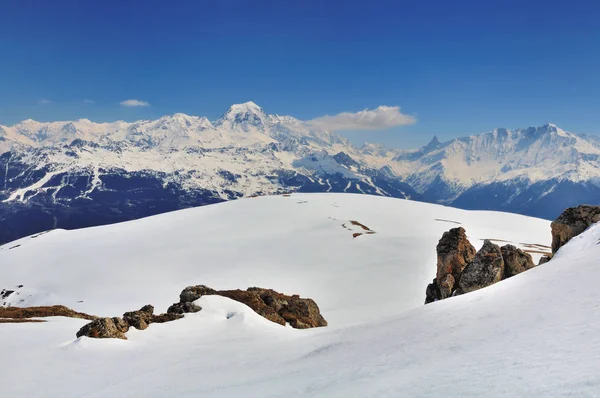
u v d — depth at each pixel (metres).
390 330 31.56
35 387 26.92
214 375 26.95
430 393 15.87
